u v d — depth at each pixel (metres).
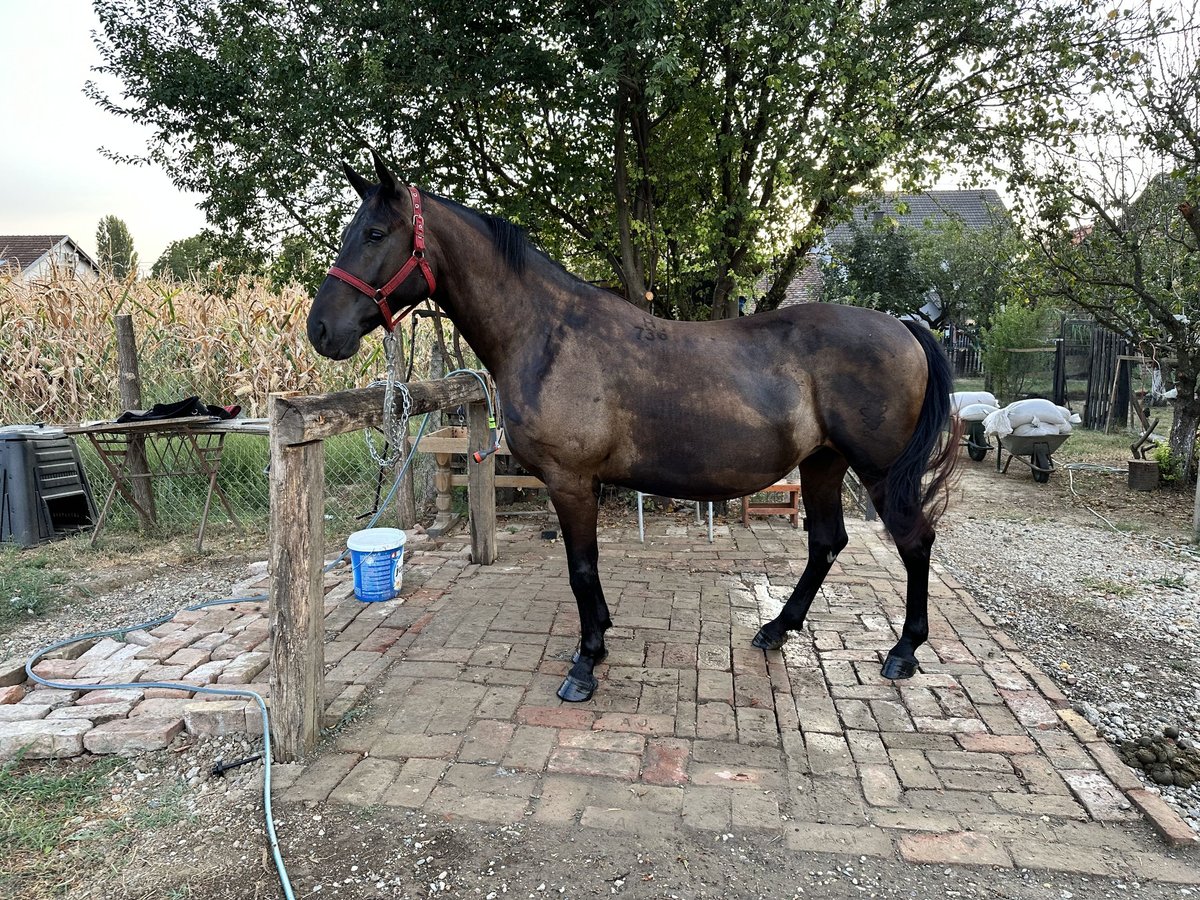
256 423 4.61
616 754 2.39
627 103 5.00
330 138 4.68
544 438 2.65
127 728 2.51
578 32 4.52
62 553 4.77
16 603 3.81
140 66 4.50
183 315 7.89
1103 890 1.81
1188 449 7.05
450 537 5.05
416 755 2.41
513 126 5.30
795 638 3.27
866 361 2.63
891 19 4.96
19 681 2.92
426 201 2.64
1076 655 3.23
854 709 2.66
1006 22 5.16
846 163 4.95
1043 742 2.45
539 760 2.36
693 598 3.78
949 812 2.10
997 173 6.27
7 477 4.93
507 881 1.88
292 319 7.79
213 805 2.21
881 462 2.72
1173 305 6.88
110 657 3.10
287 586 2.31
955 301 17.91
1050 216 6.73
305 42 4.57
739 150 5.24
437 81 4.45
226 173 4.77
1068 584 4.23
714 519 5.47
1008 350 13.39
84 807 2.22
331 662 3.05
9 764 2.39
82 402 6.96
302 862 1.96
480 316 2.73
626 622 3.46
